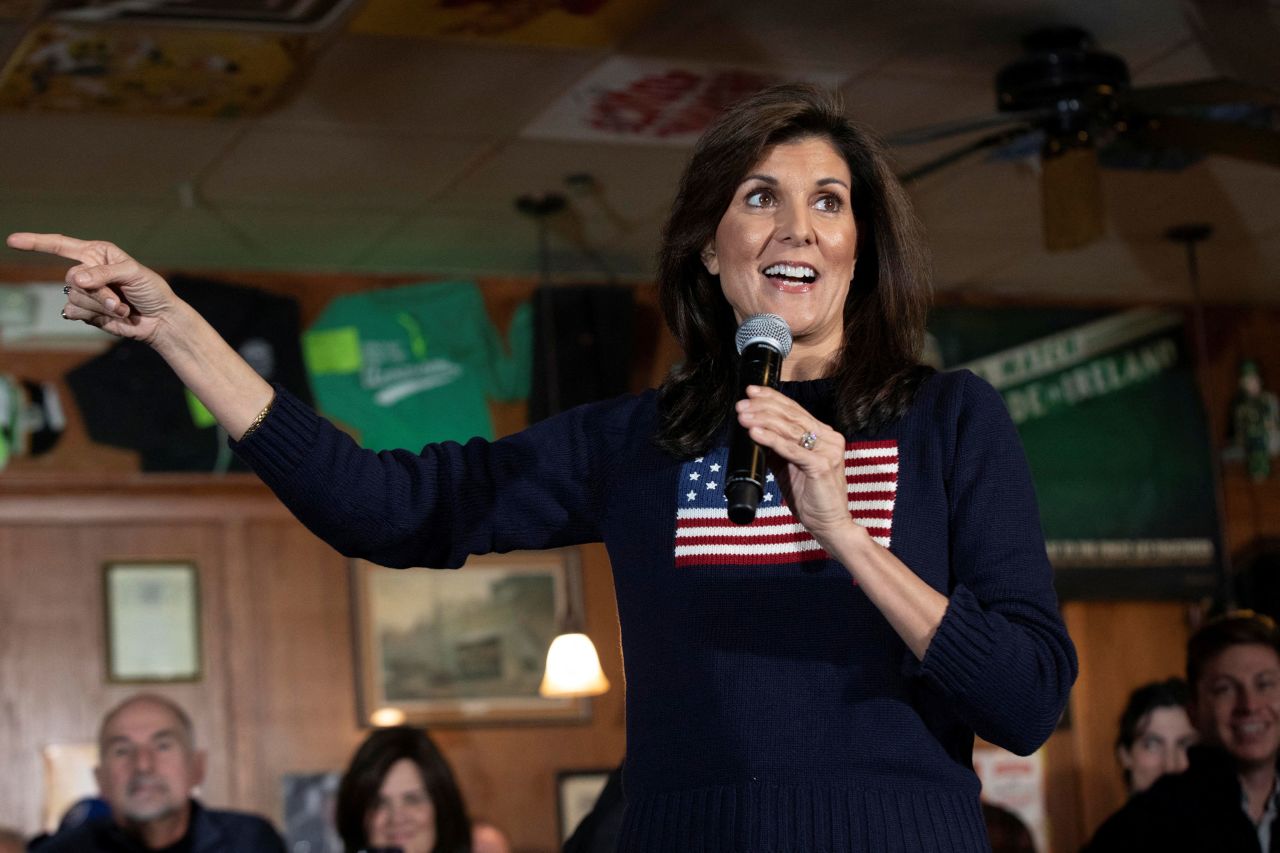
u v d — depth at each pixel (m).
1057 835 9.51
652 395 2.16
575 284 9.05
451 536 2.12
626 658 2.02
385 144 7.16
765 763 1.84
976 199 8.30
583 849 3.74
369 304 8.89
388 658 8.70
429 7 5.83
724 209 2.09
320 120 6.84
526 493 2.14
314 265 8.77
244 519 8.59
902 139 6.36
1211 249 9.30
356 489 2.04
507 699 8.82
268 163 7.28
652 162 7.54
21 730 8.11
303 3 5.73
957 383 2.02
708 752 1.87
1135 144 6.58
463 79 6.53
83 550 8.35
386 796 5.79
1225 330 10.31
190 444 8.52
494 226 8.33
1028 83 6.31
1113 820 4.72
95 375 8.41
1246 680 4.50
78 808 6.23
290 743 8.49
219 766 8.37
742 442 1.80
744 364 1.94
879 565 1.77
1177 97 6.14
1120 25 6.34
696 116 7.00
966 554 1.92
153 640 8.38
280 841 5.93
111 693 8.27
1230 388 10.23
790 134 2.09
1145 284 9.90
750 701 1.87
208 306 8.55
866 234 2.16
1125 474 9.89
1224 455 10.15
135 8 5.70
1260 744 4.49
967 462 1.95
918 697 1.89
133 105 6.53
